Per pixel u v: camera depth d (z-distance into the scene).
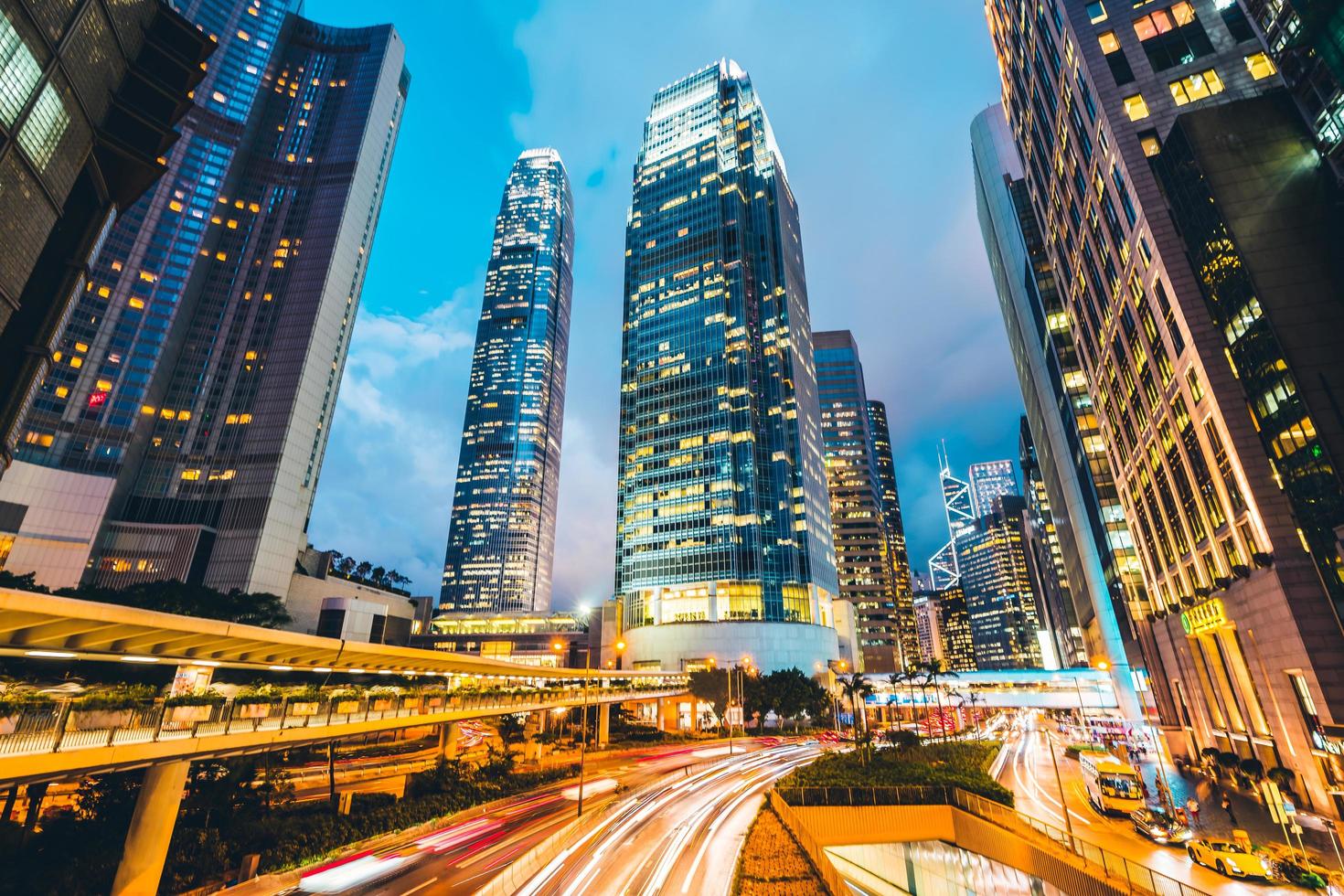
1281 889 23.97
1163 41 51.41
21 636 20.86
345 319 147.50
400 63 177.00
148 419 120.44
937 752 53.12
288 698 26.64
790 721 110.56
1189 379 46.59
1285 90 43.03
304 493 128.88
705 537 134.88
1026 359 123.56
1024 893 29.97
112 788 28.53
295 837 31.09
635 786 54.09
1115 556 86.56
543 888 26.84
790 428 151.25
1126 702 92.56
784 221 176.75
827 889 25.22
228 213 143.12
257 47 158.00
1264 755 44.00
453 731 52.47
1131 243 53.22
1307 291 38.28
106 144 35.34
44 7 29.38
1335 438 35.12
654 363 157.25
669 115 190.00
